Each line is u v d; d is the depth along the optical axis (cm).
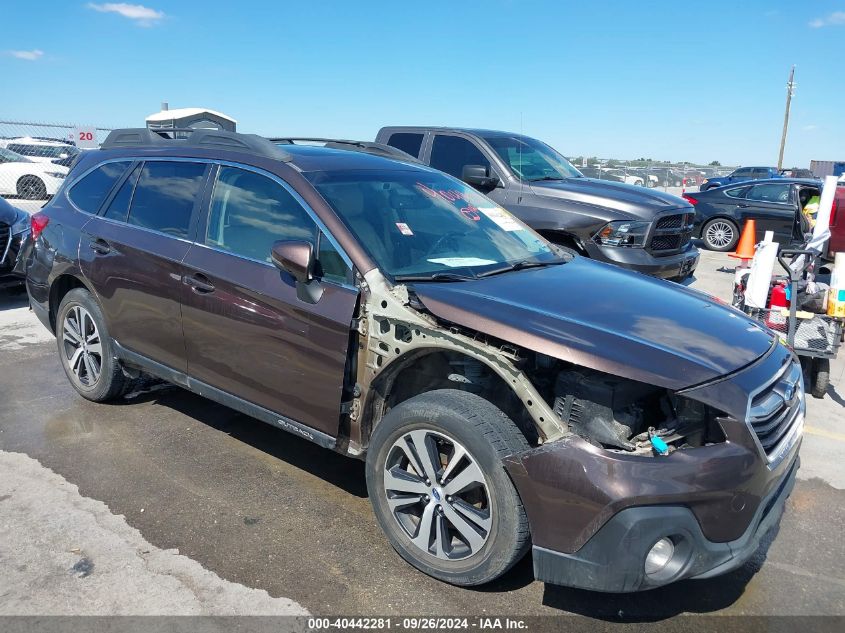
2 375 554
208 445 435
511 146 852
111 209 457
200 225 397
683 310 330
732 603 300
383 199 379
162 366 420
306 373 337
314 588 299
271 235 363
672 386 261
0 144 1764
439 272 339
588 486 254
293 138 477
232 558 318
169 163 435
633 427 271
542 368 294
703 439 266
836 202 1176
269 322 348
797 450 305
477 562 287
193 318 388
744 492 260
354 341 325
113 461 410
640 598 301
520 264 377
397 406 308
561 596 300
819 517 376
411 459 305
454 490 291
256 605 287
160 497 370
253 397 368
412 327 303
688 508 252
